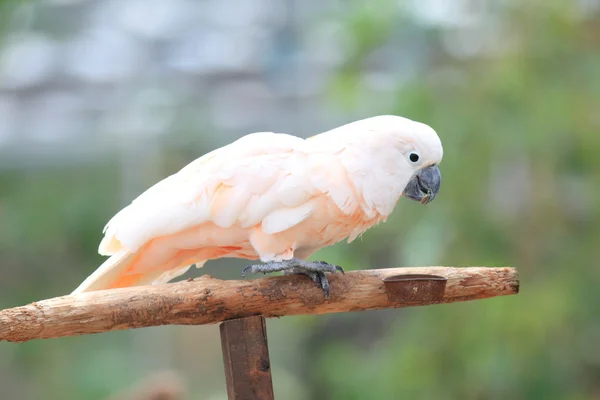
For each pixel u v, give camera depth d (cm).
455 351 976
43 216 1265
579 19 992
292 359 1373
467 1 1026
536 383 970
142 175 1288
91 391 1226
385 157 454
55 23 1196
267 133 461
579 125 941
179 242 440
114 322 397
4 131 1257
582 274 982
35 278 1278
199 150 1284
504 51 977
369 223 467
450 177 947
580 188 1007
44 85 1239
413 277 435
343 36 1038
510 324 940
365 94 992
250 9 1268
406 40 1005
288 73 1273
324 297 430
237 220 435
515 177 988
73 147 1284
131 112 1271
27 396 1241
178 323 411
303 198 437
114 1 1236
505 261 970
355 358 1134
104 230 450
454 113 944
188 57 1269
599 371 1026
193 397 1275
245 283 419
